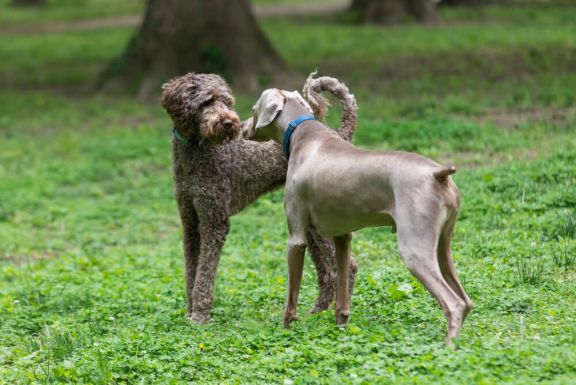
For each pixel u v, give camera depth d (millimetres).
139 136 20531
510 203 12008
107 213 15836
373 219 7215
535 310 7953
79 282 11539
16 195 17188
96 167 18438
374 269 10195
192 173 9141
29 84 28344
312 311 9062
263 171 9477
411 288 8797
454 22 36344
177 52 24422
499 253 10102
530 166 13422
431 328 7582
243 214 14281
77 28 43156
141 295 10383
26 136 21781
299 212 7797
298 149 7938
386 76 24484
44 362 8367
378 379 6504
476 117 18375
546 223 10898
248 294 9852
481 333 7441
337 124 18531
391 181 6953
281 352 7508
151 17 24859
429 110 19406
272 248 12234
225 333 8531
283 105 8320
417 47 28344
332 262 8781
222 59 24156
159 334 8656
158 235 14555
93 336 9008
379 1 37219
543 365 6426
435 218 6777
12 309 10328
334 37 32875
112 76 25844
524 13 37844
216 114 8648
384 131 17109
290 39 33031
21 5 54875
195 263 9578
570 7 39719
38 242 14711
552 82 20812
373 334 7516
